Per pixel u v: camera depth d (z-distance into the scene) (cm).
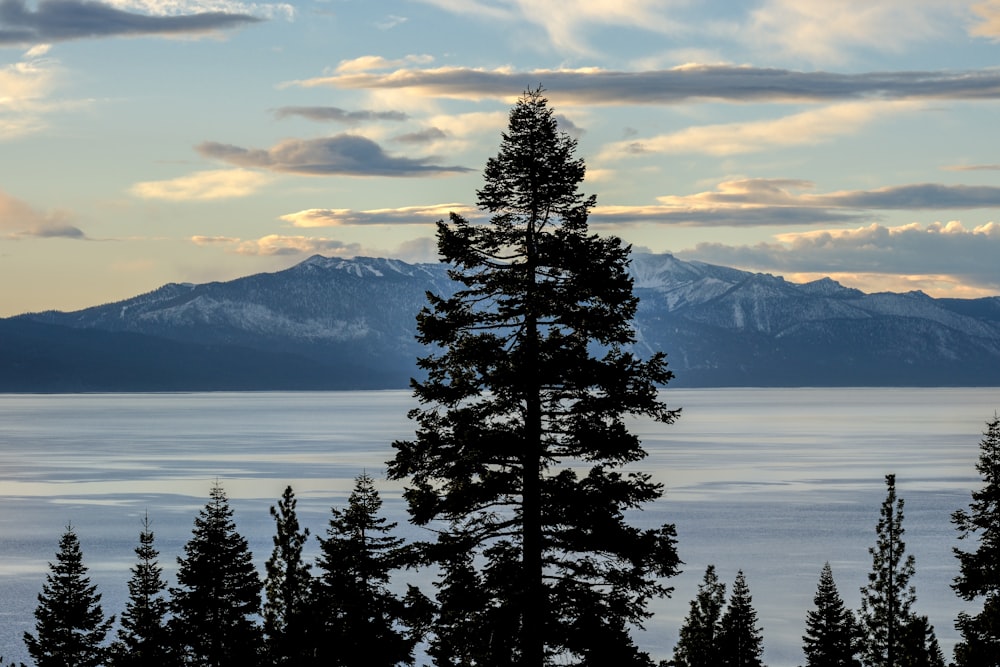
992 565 8056
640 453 4700
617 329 4672
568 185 4697
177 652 9162
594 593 4741
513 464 4756
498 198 4744
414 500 4728
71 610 10262
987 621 7912
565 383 4681
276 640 8500
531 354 4697
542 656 4684
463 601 4675
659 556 4669
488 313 4731
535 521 4709
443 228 4731
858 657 10575
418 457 4725
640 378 4681
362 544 7869
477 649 4703
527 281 4678
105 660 10231
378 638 7694
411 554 4781
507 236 4703
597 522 4631
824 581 10681
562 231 4691
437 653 5053
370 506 7975
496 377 4606
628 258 4712
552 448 4791
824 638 10525
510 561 4759
